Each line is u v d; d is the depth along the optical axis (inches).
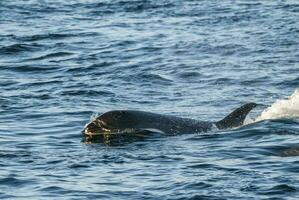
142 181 1983.3
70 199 1867.6
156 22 4790.8
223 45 4072.3
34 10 5231.3
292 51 3897.6
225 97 3063.5
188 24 4690.0
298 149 2201.0
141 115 2516.0
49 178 2023.9
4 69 3649.1
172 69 3597.4
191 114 2797.7
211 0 5492.1
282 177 1971.0
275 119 2573.8
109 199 1863.9
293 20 4682.6
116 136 2453.2
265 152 2212.1
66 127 2608.3
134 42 4242.1
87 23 4808.1
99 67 3678.6
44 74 3550.7
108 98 3065.9
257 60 3725.4
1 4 5393.7
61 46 4156.0
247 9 5108.3
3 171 2080.5
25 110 2847.0
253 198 1834.4
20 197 1883.6
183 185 1937.7
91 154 2253.9
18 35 4411.9
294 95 2938.0
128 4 5388.8
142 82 3378.4
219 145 2310.5
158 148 2303.2
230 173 2020.2
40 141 2426.2
